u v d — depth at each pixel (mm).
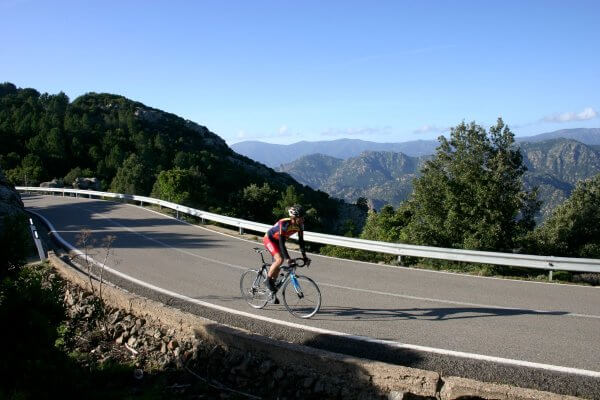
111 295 7820
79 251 13117
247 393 4949
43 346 4039
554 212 28578
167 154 90000
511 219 19031
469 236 18141
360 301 8000
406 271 10812
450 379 4465
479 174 19188
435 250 11203
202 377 5363
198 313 7348
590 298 8242
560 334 6207
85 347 6590
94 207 27391
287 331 6457
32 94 130625
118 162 69562
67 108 115875
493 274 10477
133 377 5469
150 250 13578
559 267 9766
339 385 4785
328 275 10312
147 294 8516
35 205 29562
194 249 13812
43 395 3629
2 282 4434
